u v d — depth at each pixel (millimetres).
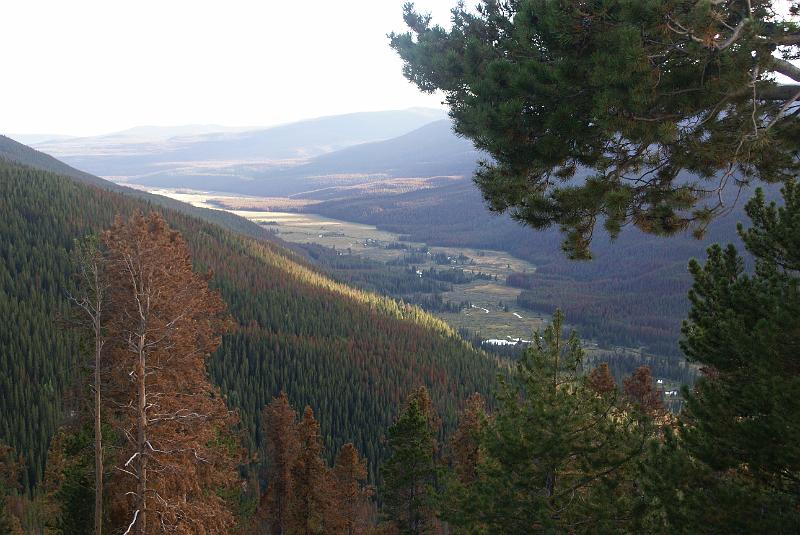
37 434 89875
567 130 12188
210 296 35406
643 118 11562
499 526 20812
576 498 20047
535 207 13422
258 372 127875
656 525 14672
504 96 12805
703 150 11977
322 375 132500
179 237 37312
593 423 20484
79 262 24875
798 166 13812
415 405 38969
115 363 25922
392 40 16047
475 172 15164
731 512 11102
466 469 41844
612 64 11008
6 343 108188
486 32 14539
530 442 20016
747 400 11672
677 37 11328
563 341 21922
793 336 11102
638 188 13125
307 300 183750
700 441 12336
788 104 11758
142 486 22531
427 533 39406
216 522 26641
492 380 151250
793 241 12516
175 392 26469
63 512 26141
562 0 11570
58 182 197875
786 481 11812
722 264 14102
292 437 50438
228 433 34500
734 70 11000
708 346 13266
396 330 180250
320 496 45031
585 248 13547
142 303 24453
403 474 38938
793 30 11000
